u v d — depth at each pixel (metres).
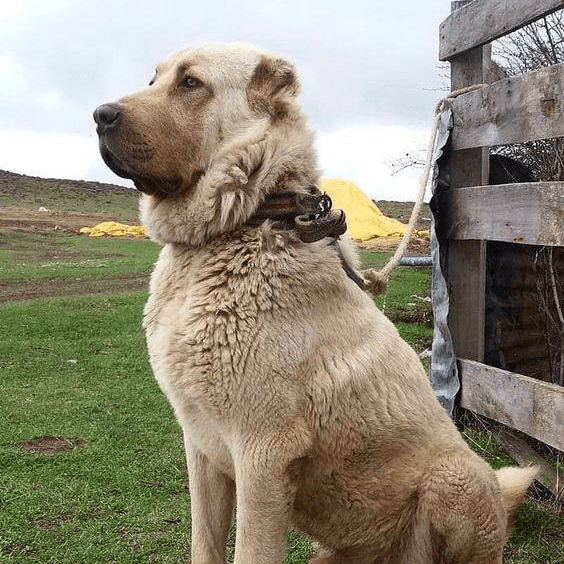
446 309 1.84
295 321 1.00
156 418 2.15
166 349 1.01
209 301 1.00
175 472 1.71
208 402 1.00
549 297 2.00
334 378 1.01
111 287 5.66
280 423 0.98
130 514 1.48
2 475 1.66
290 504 1.01
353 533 1.10
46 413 2.19
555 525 1.46
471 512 1.06
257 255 1.01
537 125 1.50
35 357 3.04
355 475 1.06
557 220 1.44
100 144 1.06
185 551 1.33
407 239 1.45
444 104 1.84
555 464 1.74
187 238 1.06
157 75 1.16
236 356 0.97
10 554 1.30
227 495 1.13
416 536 1.08
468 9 1.78
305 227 1.02
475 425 1.92
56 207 22.12
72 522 1.43
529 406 1.56
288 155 1.07
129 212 22.11
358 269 1.20
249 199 1.04
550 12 1.47
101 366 2.89
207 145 1.07
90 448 1.86
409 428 1.08
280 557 1.00
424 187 1.57
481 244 1.87
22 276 6.25
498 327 1.96
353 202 9.92
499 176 1.93
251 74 1.09
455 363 1.84
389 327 1.13
